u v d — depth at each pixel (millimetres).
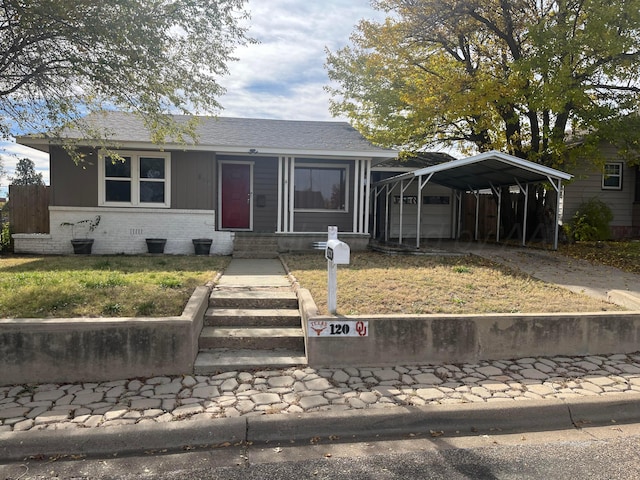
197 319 4980
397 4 12945
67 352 4379
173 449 3365
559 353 5172
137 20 6902
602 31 10406
